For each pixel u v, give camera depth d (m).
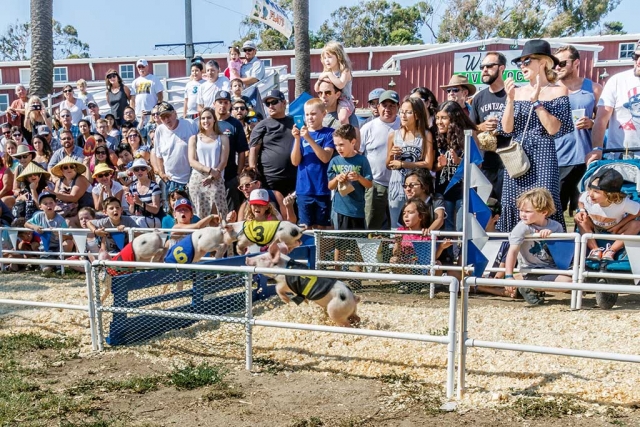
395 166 7.26
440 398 4.17
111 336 5.49
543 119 6.34
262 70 13.18
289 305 6.44
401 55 21.83
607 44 22.72
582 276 6.02
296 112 9.00
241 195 8.61
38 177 9.49
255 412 4.04
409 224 6.98
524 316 5.94
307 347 5.22
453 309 4.17
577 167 7.34
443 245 6.89
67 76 25.86
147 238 6.37
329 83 7.86
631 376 4.30
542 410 3.88
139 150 10.20
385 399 4.19
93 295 5.48
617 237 5.87
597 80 21.00
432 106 7.89
